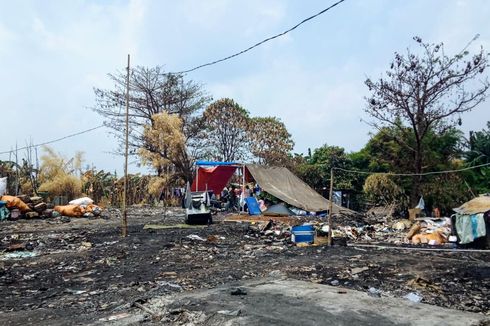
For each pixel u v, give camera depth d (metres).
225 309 5.91
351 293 7.04
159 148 35.38
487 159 32.44
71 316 5.89
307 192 25.59
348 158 36.59
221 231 16.02
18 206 21.48
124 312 5.99
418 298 7.09
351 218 23.00
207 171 27.75
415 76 25.69
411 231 16.36
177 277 8.64
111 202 33.00
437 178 27.97
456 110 25.31
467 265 10.00
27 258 10.90
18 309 6.40
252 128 41.97
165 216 23.14
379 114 27.34
